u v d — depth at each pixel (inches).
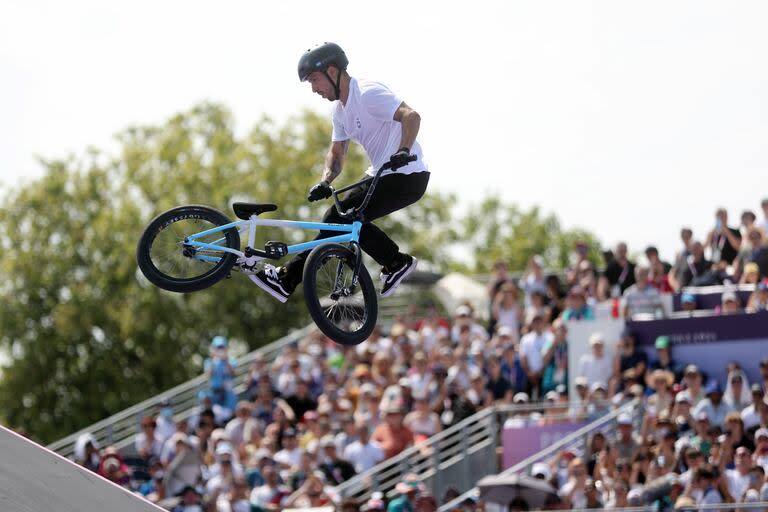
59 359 2213.3
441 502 1002.7
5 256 2242.9
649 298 1101.1
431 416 1060.5
